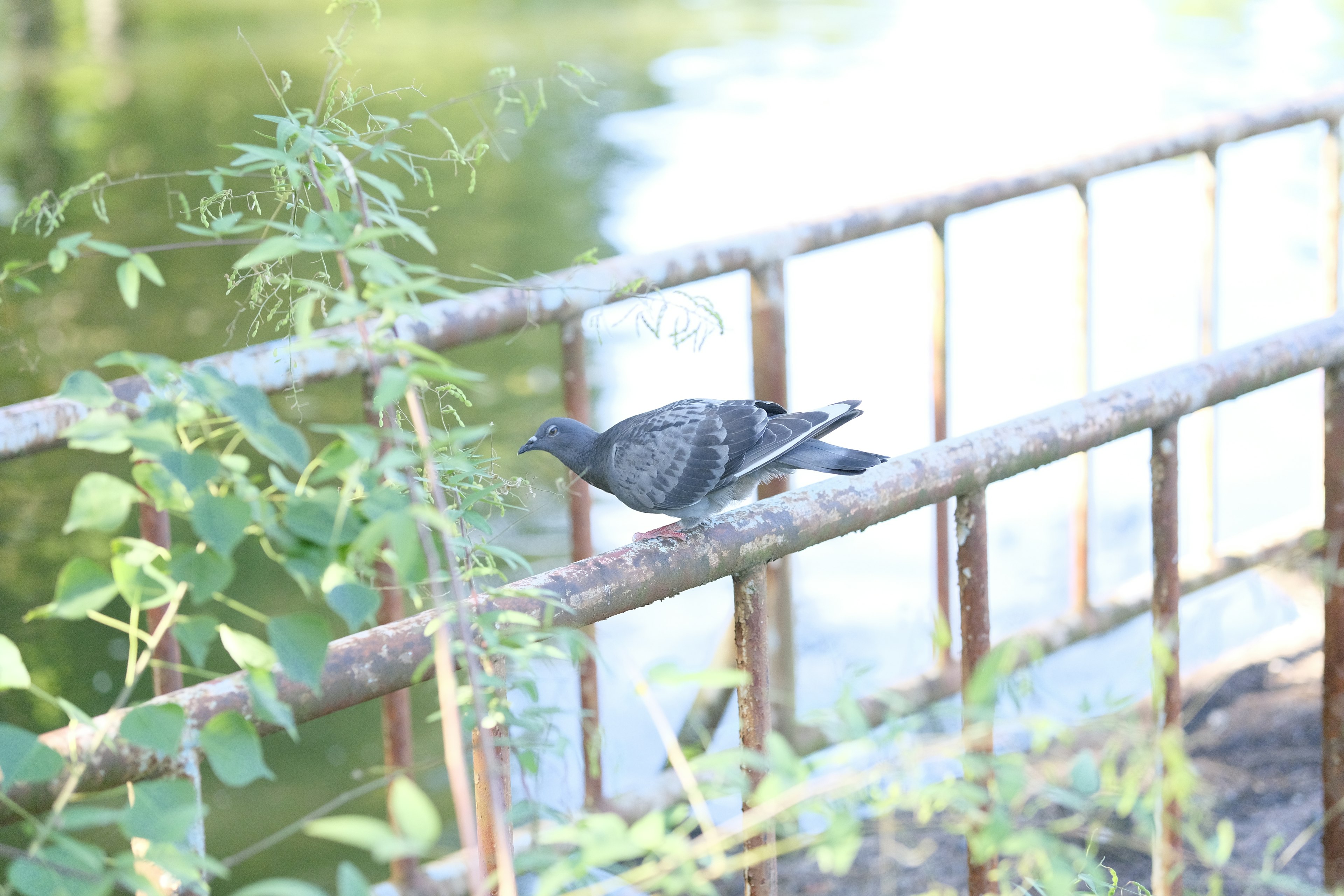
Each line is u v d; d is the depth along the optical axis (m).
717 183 17.34
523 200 16.78
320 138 3.40
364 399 5.44
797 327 14.02
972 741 3.22
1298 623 8.94
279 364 5.16
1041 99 20.09
